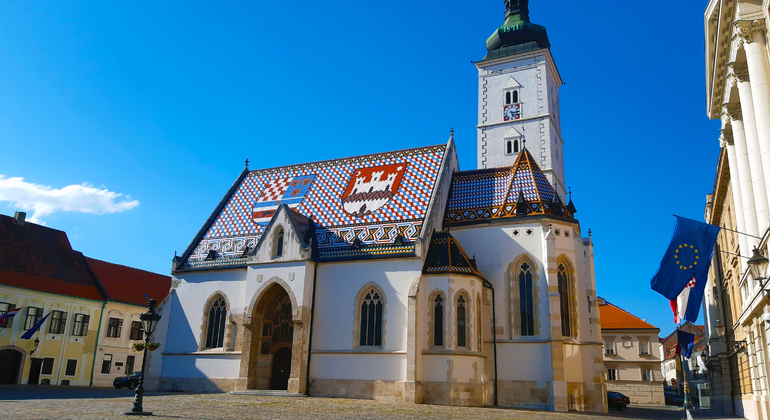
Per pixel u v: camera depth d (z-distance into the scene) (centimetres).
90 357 7138
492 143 7525
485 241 5241
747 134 2970
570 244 5112
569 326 4953
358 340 4903
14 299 6384
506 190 5494
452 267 4775
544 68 7488
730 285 5025
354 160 6244
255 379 5197
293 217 5381
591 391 4812
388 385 4644
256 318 5288
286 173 6519
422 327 4709
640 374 8825
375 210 5478
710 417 4862
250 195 6450
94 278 7556
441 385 4519
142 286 8231
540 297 4888
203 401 3997
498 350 4888
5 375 6284
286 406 3725
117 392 5169
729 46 3152
